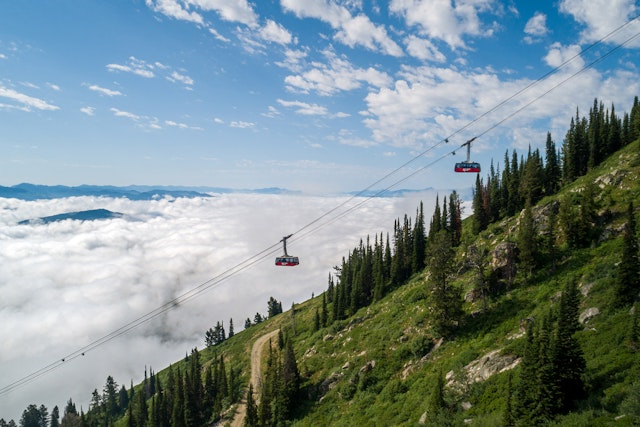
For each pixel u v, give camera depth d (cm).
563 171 11106
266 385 9644
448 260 7288
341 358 9162
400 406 5962
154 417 12588
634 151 8900
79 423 14775
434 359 6694
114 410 18375
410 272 12688
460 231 12119
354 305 12962
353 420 6444
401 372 7106
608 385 3500
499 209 11488
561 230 7675
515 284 7212
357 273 14062
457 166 4216
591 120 12025
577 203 8025
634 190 7256
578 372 3616
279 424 8219
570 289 4638
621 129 10888
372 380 7369
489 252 8731
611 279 5412
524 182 10512
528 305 6325
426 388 5934
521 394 3722
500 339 5894
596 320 4762
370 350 8500
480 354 5800
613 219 6962
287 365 8956
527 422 3534
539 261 7288
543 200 9881
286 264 4912
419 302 9212
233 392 12181
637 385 3042
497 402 4306
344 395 7638
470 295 7688
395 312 9650
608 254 6262
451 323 7056
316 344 11125
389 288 12575
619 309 4697
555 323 5006
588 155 10750
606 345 4125
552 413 3481
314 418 7500
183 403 12138
